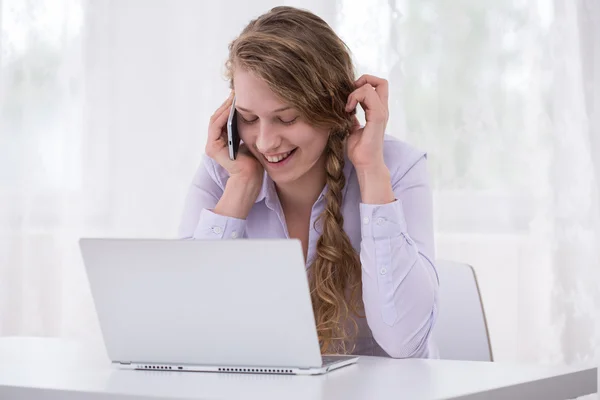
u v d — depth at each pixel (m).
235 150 2.12
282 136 2.01
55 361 1.72
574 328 3.30
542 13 3.35
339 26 3.47
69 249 3.82
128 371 1.59
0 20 3.88
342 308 2.14
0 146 3.87
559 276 3.31
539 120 3.34
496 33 3.38
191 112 3.70
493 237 3.37
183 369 1.61
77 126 3.82
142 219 3.74
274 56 1.94
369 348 2.18
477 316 2.25
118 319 1.62
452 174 3.40
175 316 1.58
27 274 3.84
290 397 1.29
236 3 3.65
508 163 3.37
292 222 2.27
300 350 1.52
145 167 3.74
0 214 3.85
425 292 1.95
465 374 1.52
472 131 3.39
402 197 2.13
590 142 3.29
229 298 1.53
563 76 3.33
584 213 3.29
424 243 2.11
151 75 3.73
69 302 3.82
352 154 2.02
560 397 1.53
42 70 3.86
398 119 3.41
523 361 3.34
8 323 3.84
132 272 1.58
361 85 2.12
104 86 3.79
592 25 3.29
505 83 3.38
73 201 3.82
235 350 1.56
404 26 3.44
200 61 3.69
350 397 1.29
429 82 3.42
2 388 1.43
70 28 3.83
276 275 1.49
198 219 2.31
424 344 2.00
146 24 3.74
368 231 1.95
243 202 2.15
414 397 1.28
